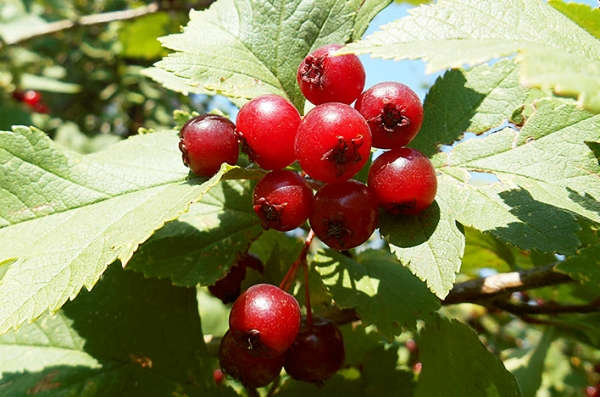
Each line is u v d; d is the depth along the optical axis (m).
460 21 0.12
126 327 0.16
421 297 0.15
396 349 0.18
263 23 0.15
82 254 0.13
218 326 0.25
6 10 0.46
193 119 0.14
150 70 0.19
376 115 0.14
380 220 0.14
